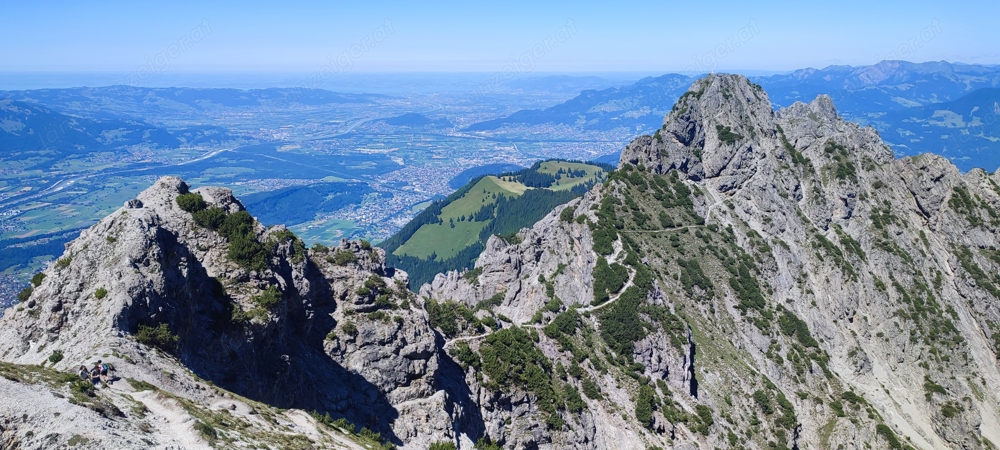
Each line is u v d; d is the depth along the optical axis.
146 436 44.34
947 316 185.12
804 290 182.75
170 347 60.75
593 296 149.88
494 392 104.06
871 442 140.62
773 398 143.25
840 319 180.62
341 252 99.88
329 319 91.00
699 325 157.00
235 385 66.94
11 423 40.72
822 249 192.25
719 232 188.25
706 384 140.75
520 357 112.06
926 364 172.00
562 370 119.56
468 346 109.75
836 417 146.25
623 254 161.12
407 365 90.06
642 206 190.25
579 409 111.56
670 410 123.31
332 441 63.09
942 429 158.00
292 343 82.50
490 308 171.50
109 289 60.25
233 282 77.12
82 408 43.84
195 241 80.06
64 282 62.38
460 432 90.94
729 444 123.81
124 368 53.06
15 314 64.12
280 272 84.12
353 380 86.12
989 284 191.25
